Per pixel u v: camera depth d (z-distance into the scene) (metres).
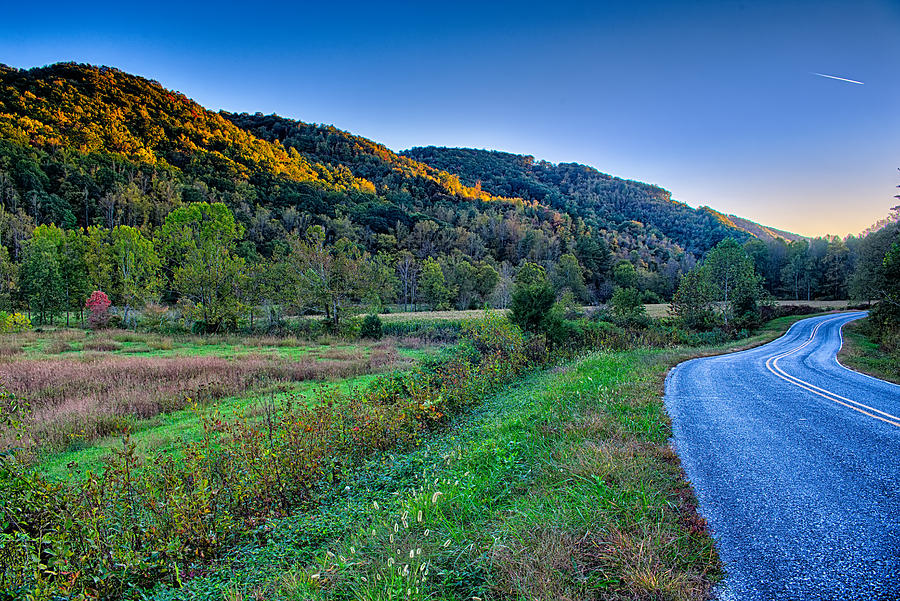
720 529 3.63
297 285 35.16
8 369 16.05
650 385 10.35
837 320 44.75
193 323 34.44
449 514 4.33
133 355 22.69
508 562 3.20
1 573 4.30
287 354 24.16
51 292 34.88
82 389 14.17
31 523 5.19
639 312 31.86
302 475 6.57
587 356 16.66
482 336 17.06
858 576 2.92
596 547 3.31
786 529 3.60
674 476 4.77
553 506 4.05
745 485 4.52
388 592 2.93
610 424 6.69
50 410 11.69
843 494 4.24
